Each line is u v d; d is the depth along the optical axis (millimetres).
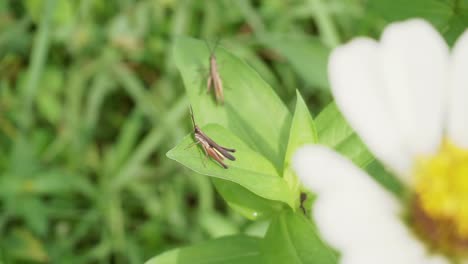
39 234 606
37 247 602
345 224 327
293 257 377
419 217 353
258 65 667
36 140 652
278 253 379
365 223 331
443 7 433
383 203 342
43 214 610
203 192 624
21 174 618
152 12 700
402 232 344
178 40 419
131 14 699
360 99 348
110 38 689
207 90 408
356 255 325
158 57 695
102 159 661
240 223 604
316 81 591
